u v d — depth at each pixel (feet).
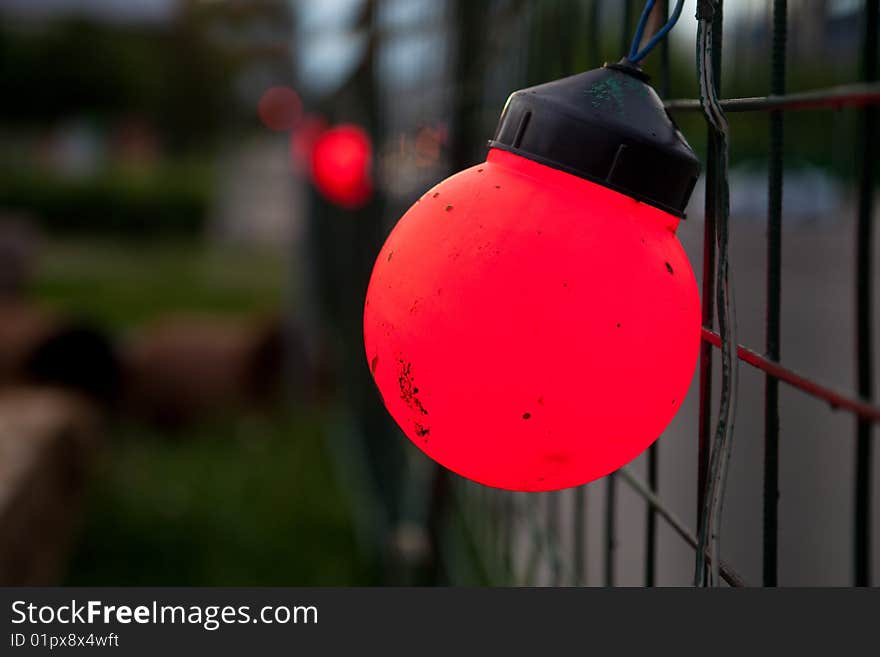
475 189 2.32
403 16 10.14
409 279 2.30
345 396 17.88
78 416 14.89
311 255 23.30
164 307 40.45
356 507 15.34
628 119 2.28
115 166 114.52
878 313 14.65
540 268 2.15
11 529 10.18
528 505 6.07
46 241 69.41
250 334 23.41
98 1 117.91
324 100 19.65
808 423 14.07
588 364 2.16
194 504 16.38
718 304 2.34
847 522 10.57
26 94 115.34
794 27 10.32
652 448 3.34
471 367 2.19
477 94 6.83
